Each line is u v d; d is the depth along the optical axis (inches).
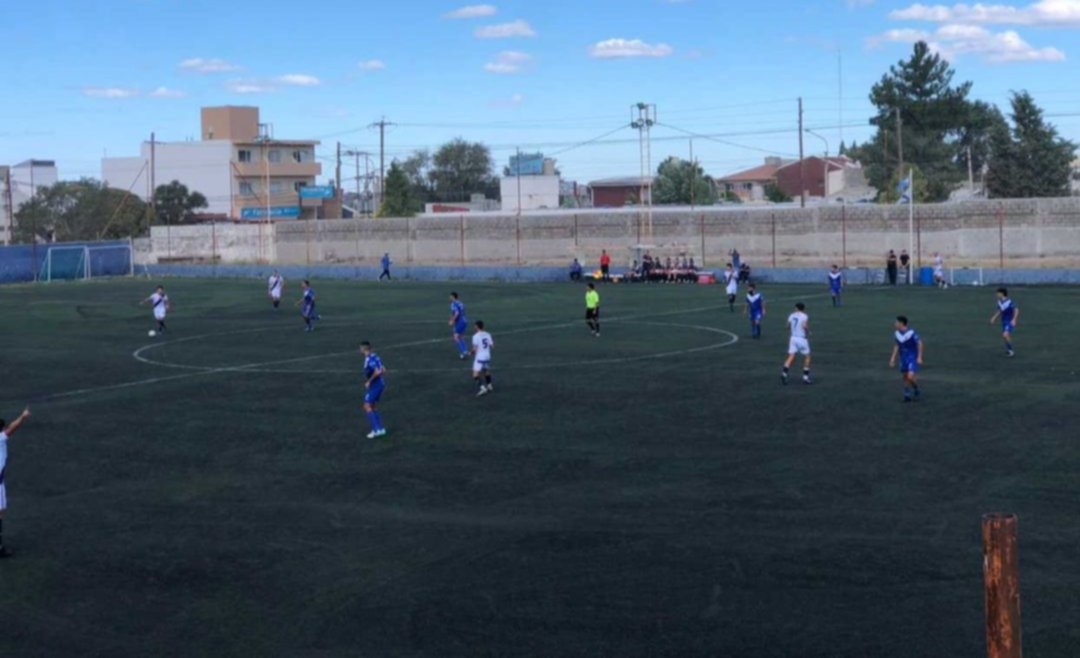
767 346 1395.2
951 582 534.9
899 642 467.5
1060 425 875.4
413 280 2957.7
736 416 951.0
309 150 4990.2
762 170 6476.4
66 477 805.9
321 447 880.3
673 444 852.6
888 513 652.1
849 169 5403.5
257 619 517.7
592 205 5541.3
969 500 674.8
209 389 1170.6
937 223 2795.3
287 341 1569.9
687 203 5064.0
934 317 1676.9
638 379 1156.5
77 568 598.5
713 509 672.4
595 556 591.8
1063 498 673.6
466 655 467.5
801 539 608.4
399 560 596.4
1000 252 2561.5
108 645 490.9
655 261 2706.7
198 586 565.3
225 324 1839.3
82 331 1800.0
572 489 730.8
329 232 3627.0
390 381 1184.2
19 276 3149.6
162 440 923.4
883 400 1002.7
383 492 739.4
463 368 1263.5
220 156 4744.1
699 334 1544.0
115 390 1186.0
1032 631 472.1
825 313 1785.2
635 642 475.8
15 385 1244.5
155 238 3727.9
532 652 468.4
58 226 4434.1
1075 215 2637.8
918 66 3996.1
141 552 624.1
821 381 1112.2
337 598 541.6
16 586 572.1
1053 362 1195.9
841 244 2908.5
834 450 815.1
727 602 519.2
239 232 3735.2
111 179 4894.2
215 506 716.7
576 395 1074.1
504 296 2320.4
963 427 879.7
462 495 725.3
